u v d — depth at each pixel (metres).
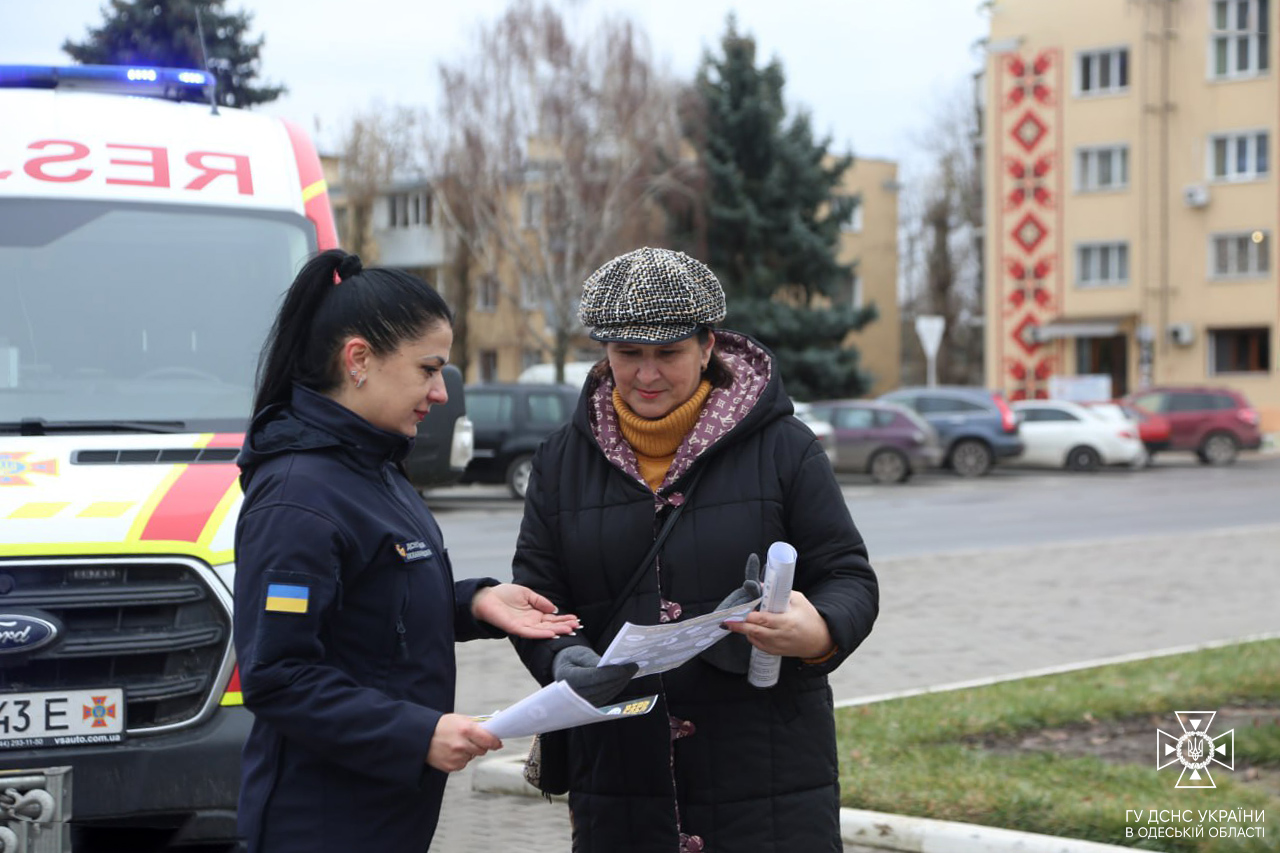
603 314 3.11
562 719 2.69
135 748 4.09
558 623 3.10
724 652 3.09
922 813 5.60
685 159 40.66
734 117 41.34
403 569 2.85
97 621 4.13
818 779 3.15
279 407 2.94
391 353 2.86
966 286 62.81
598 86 39.50
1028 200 44.97
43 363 5.11
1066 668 8.45
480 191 39.97
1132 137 43.31
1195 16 42.34
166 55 16.09
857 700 7.61
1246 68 41.78
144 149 5.73
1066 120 44.28
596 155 39.66
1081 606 11.19
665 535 3.14
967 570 13.34
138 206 5.54
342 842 2.76
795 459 3.19
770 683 3.04
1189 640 9.70
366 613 2.82
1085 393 37.09
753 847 3.09
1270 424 41.62
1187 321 42.78
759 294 42.00
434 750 2.69
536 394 22.80
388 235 52.91
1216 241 42.44
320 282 2.92
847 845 5.57
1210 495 23.80
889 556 14.88
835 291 43.28
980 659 9.05
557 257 40.47
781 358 41.28
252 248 5.60
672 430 3.18
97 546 4.12
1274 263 41.62
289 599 2.69
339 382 2.89
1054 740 6.83
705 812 3.11
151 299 5.35
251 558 2.75
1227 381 42.38
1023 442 29.50
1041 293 44.88
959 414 29.64
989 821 5.47
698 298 3.11
